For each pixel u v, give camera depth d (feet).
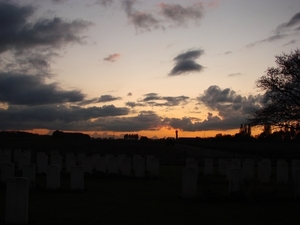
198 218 34.73
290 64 109.60
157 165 73.92
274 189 47.98
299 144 212.43
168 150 202.08
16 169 81.30
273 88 110.73
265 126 113.80
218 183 65.21
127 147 231.71
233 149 195.72
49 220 32.91
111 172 77.15
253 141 307.17
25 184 31.24
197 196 46.37
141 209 38.96
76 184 52.06
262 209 39.75
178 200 45.37
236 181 46.62
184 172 46.57
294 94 109.50
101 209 38.63
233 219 34.55
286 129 112.06
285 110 107.96
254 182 56.65
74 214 35.73
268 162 68.90
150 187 58.85
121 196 48.55
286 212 38.22
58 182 52.65
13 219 31.14
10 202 31.17
